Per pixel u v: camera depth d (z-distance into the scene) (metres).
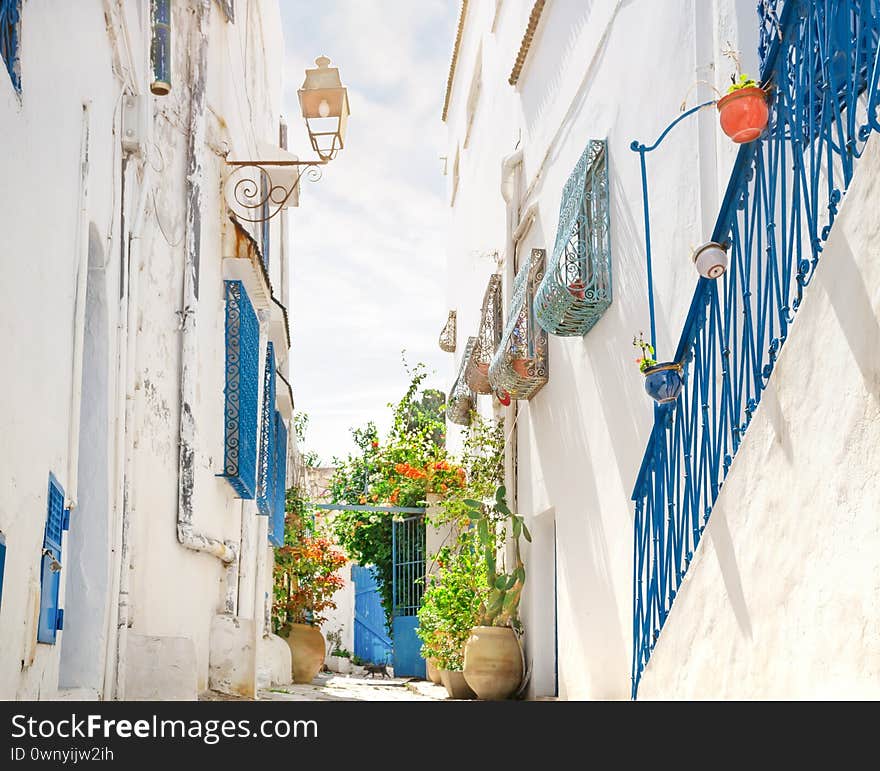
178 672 6.68
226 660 9.16
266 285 10.96
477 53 15.80
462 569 11.98
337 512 21.59
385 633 24.92
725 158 5.48
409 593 17.92
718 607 4.33
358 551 19.94
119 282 6.39
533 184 10.51
